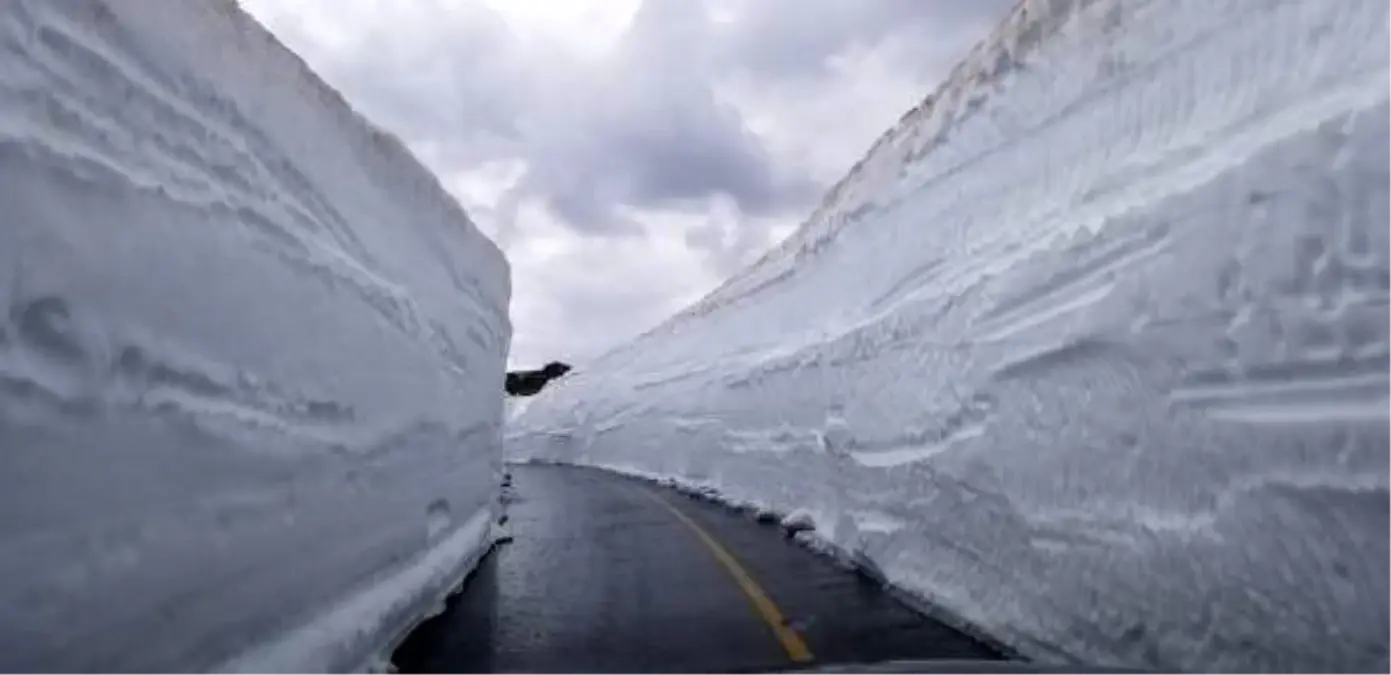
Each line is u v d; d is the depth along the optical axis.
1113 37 6.91
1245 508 3.87
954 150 10.43
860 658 5.43
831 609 7.01
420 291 7.92
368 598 5.75
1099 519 5.07
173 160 3.52
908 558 8.16
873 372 10.52
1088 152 6.68
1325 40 4.18
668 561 9.69
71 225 2.77
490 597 7.70
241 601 3.98
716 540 11.52
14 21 2.58
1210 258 4.24
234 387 3.95
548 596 7.70
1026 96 8.59
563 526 13.34
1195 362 4.27
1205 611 4.11
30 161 2.60
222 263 3.85
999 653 5.66
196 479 3.57
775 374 16.84
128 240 3.09
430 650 5.80
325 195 5.46
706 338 26.36
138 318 3.15
